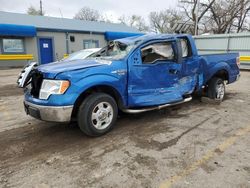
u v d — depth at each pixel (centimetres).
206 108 613
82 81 390
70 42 2170
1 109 626
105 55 509
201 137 420
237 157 346
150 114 559
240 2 3212
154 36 500
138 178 297
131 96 457
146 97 479
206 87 666
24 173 312
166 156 351
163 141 405
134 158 347
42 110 387
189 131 450
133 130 457
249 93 819
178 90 532
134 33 2577
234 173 304
